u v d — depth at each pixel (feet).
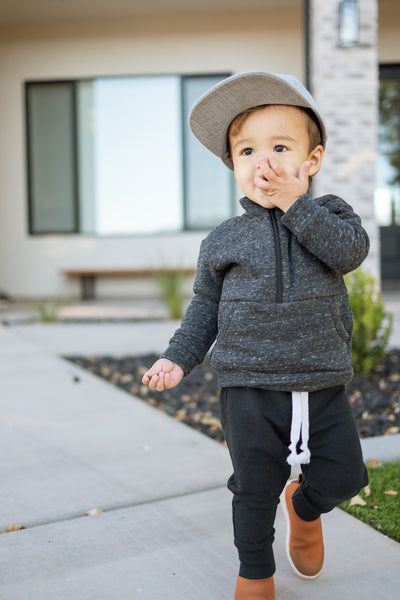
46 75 32.40
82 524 6.22
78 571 5.34
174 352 4.89
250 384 4.42
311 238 4.35
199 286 5.08
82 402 11.06
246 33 31.55
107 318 23.31
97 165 33.04
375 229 20.24
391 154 31.96
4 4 29.55
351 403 10.87
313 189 20.54
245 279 4.60
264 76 4.45
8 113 32.63
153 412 10.39
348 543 5.77
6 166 32.89
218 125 4.96
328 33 19.70
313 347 4.42
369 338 12.80
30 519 6.38
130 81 32.45
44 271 33.40
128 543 5.82
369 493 6.86
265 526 4.52
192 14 31.55
